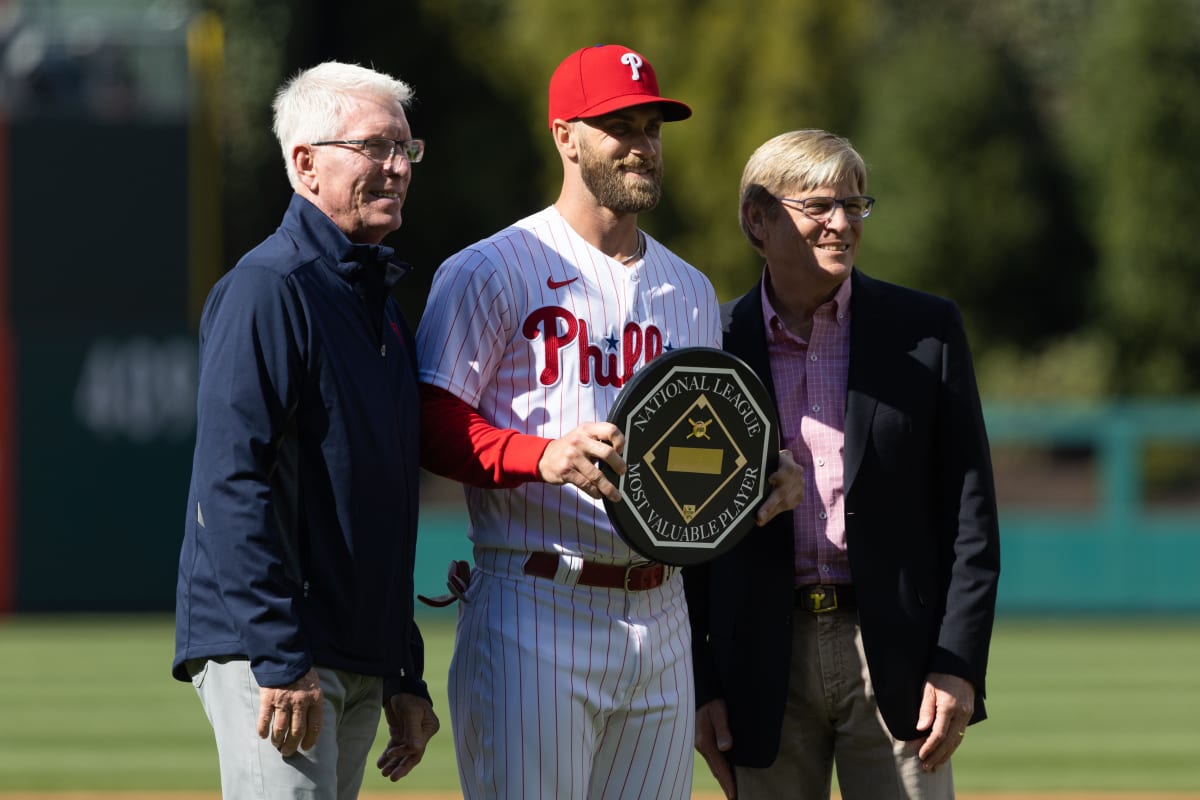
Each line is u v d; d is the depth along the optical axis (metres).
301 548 12.79
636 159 13.68
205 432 12.48
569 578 13.53
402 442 13.13
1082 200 94.50
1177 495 57.53
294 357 12.62
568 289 13.79
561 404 13.69
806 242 14.33
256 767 12.50
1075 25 110.62
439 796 27.80
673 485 13.17
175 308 53.84
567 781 13.38
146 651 46.47
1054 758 31.72
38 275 53.12
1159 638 51.66
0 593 53.12
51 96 56.31
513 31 88.44
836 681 14.59
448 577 14.55
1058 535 57.12
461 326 13.59
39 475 53.28
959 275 91.56
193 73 56.97
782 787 15.02
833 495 14.57
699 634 15.26
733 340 15.11
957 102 91.62
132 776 29.28
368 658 12.92
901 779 14.51
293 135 13.44
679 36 83.44
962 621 14.22
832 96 85.88
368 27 87.81
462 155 85.81
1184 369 91.31
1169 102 91.75
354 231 13.46
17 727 34.66
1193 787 28.83
